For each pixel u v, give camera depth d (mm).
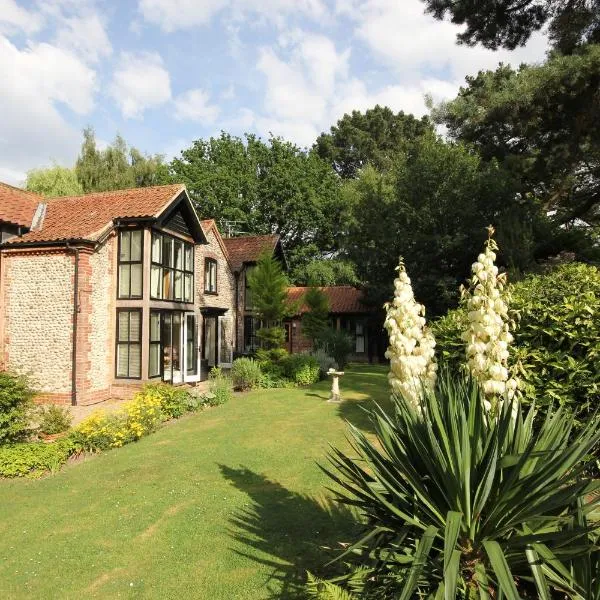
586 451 3020
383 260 20391
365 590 3229
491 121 16094
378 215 20766
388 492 3576
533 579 2914
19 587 4762
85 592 4617
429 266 19125
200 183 33438
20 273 14586
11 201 15859
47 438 9938
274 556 5012
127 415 10836
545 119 15172
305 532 5488
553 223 17859
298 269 33188
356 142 46438
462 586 2953
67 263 14203
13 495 7340
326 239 35531
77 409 13438
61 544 5617
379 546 3430
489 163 19141
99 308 14781
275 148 35625
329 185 35719
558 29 12898
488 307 3760
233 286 25125
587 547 2689
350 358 26172
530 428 3627
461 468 2980
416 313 4586
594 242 19547
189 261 18562
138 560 5160
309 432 10008
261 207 34656
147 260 15266
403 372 4445
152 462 8492
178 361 17531
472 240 17828
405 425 3609
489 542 2838
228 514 6133
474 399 3359
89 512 6516
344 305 26172
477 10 12789
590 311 5469
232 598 4324
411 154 22578
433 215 18969
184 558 5121
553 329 5703
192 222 18281
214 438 9898
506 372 3709
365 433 9625
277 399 14289
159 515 6266
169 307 16641
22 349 14391
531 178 19344
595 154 16297
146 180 34125
